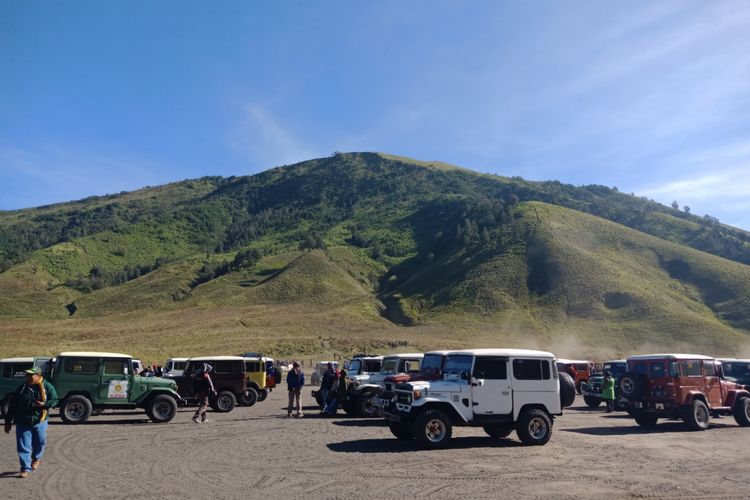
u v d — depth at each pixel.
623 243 123.94
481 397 12.92
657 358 16.73
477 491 8.81
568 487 9.16
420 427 12.44
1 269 160.38
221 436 14.39
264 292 120.81
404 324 104.12
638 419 17.31
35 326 85.06
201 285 137.88
